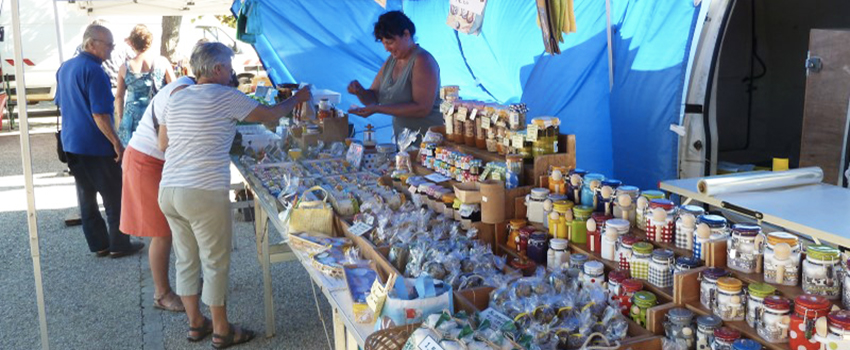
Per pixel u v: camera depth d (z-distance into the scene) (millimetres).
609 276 2584
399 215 3424
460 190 3316
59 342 4453
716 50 4648
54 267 5859
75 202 8016
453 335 2000
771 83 6891
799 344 1984
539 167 3299
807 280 2100
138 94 7523
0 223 7219
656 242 2613
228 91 3809
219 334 4234
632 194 2848
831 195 2752
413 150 4383
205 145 3766
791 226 2400
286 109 4035
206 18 13422
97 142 5766
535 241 2996
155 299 4895
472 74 7324
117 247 6039
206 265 4043
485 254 2904
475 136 3916
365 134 5027
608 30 5426
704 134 4805
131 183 4473
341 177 4359
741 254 2279
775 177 2871
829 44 4484
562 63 5832
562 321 2279
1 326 4695
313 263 3025
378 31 5023
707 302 2258
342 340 2768
